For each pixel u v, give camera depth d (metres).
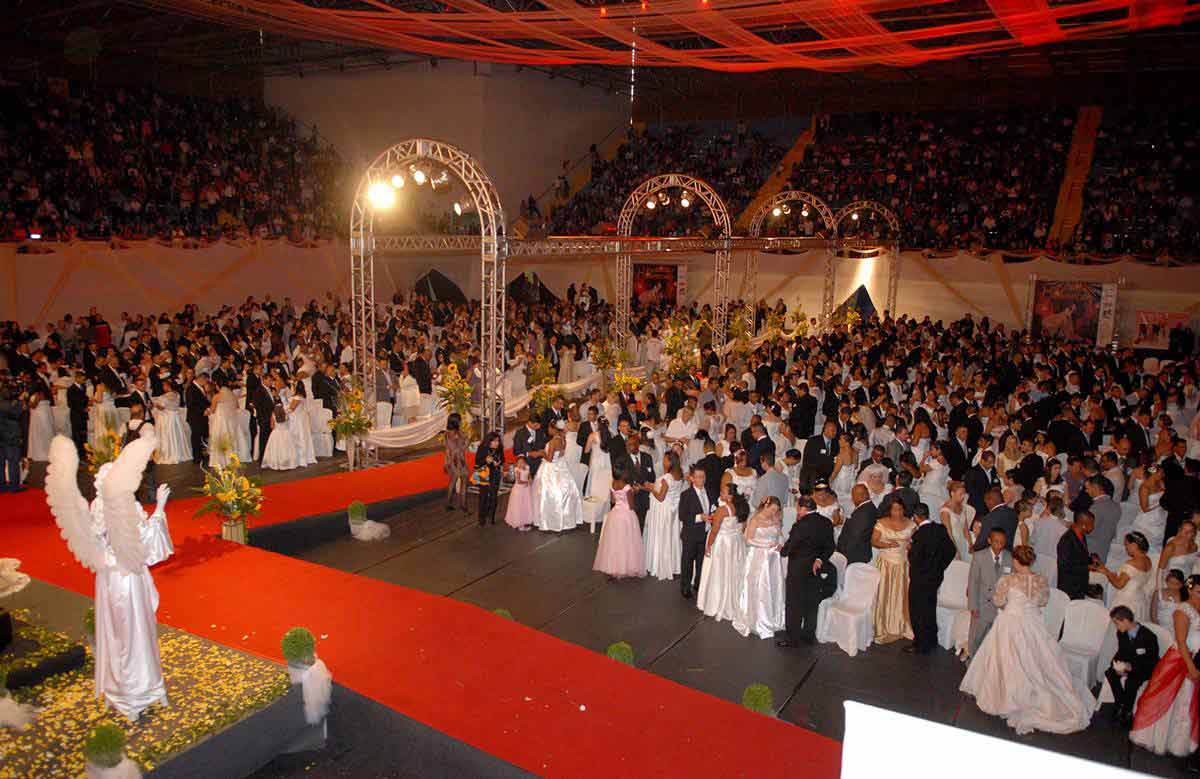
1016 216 28.86
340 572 9.02
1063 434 12.21
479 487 11.84
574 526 11.84
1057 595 7.86
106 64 27.84
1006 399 15.84
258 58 29.86
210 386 13.54
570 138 33.09
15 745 5.74
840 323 24.62
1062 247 26.30
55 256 18.52
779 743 6.29
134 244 19.98
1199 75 29.72
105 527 5.96
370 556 10.66
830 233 25.02
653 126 37.12
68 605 7.80
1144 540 7.70
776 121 36.22
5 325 16.34
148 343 17.31
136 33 25.80
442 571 10.25
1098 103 31.25
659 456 12.45
